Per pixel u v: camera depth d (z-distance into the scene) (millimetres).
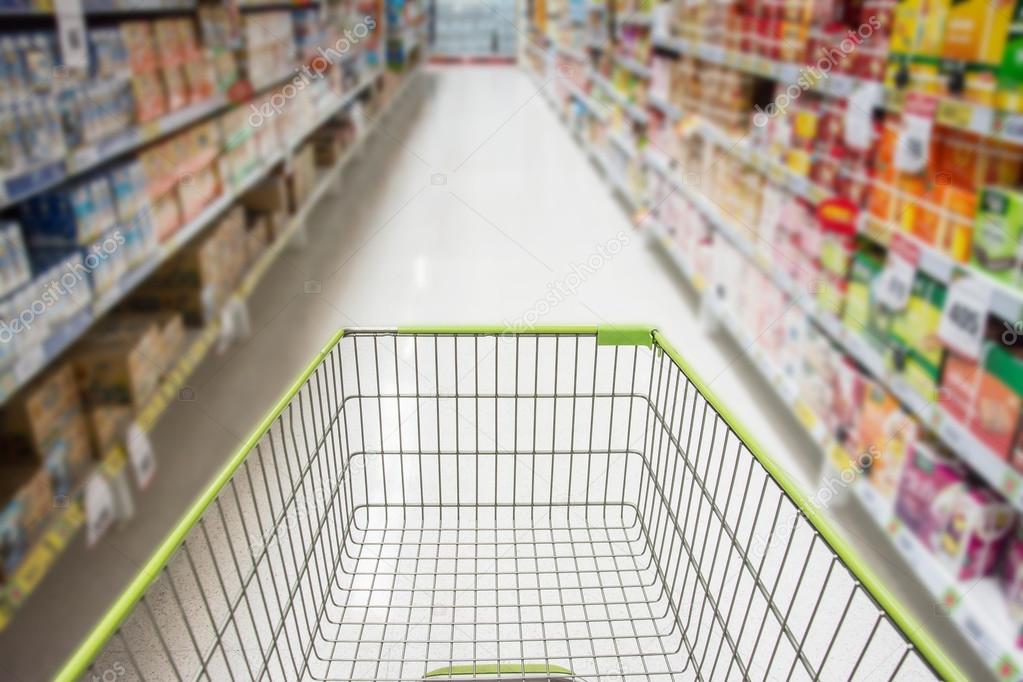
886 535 1951
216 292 2811
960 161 1571
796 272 2307
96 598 1771
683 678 1395
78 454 1885
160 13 2604
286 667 1433
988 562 1501
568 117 8070
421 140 7168
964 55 1411
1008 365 1330
